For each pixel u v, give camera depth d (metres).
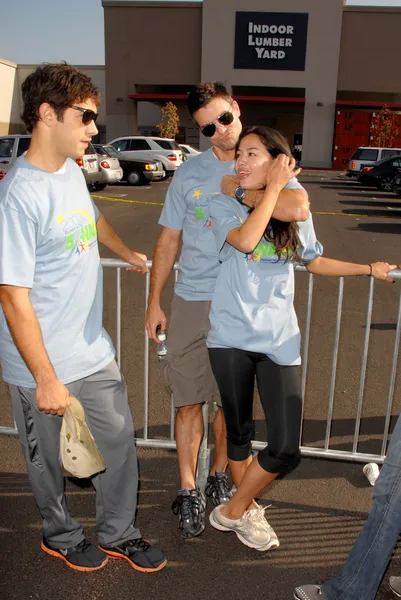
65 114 1.95
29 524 2.78
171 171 23.34
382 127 37.31
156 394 4.22
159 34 38.31
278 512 2.88
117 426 2.38
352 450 3.50
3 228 1.93
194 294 2.69
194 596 2.35
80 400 2.32
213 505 2.99
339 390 4.33
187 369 2.75
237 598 2.35
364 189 23.61
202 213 2.59
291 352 2.31
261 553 2.61
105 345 2.36
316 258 2.63
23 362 2.15
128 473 2.46
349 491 3.07
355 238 11.80
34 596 2.33
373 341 5.42
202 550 2.63
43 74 1.93
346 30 37.47
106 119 40.16
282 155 2.11
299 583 2.44
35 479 2.32
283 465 2.33
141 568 2.47
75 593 2.36
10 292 1.96
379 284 7.52
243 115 43.59
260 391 2.35
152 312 2.80
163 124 37.91
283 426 2.28
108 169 18.09
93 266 2.21
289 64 37.44
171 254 2.78
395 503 2.04
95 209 2.37
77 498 3.01
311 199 19.45
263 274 2.29
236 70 37.81
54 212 2.02
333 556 2.60
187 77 38.91
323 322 5.96
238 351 2.33
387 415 3.24
